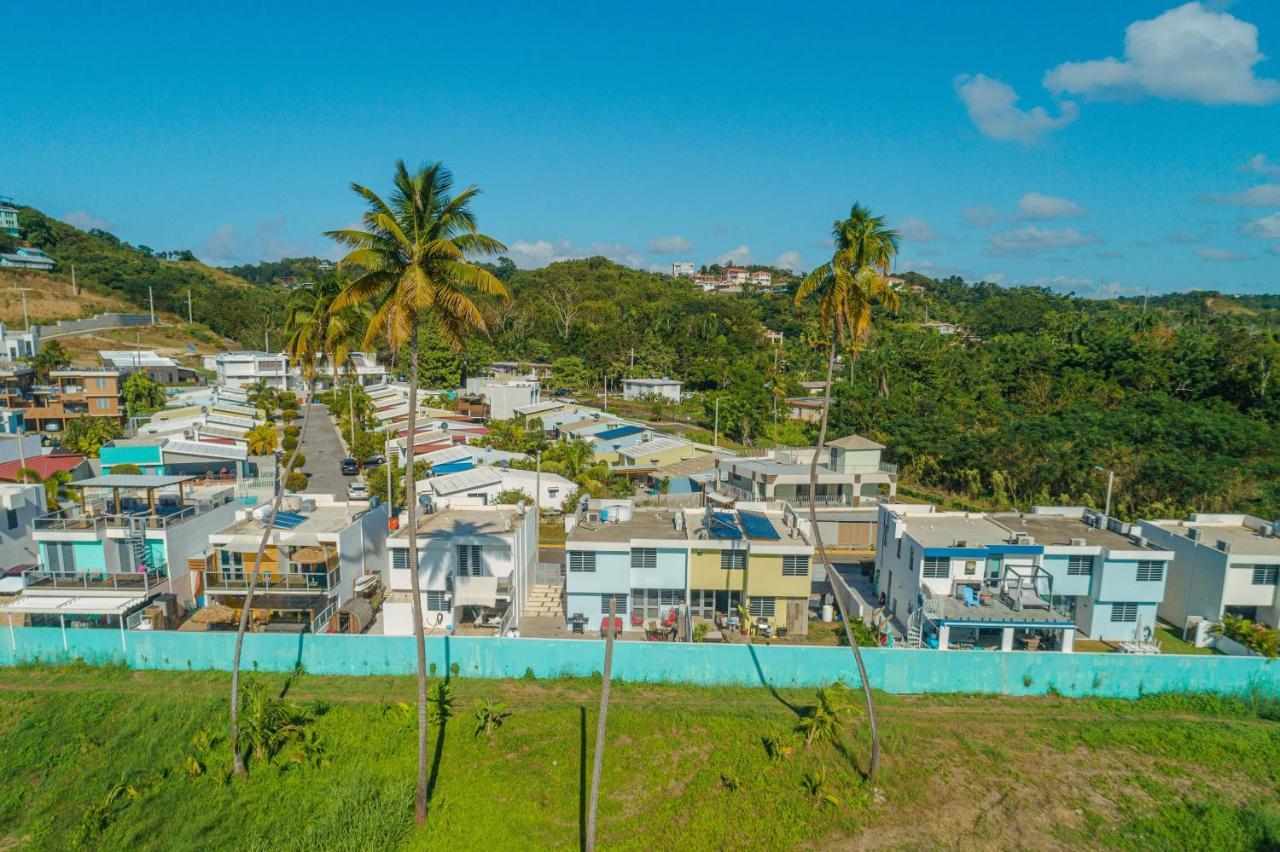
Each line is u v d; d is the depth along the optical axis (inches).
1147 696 1346.0
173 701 1277.1
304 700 1293.1
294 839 1007.6
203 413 3405.5
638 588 1552.7
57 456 2465.6
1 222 6830.7
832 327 1104.2
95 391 3412.9
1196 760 1187.3
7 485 1753.2
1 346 4030.5
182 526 1534.2
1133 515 2399.1
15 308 5388.8
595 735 1208.8
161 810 1061.1
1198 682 1343.5
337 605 1544.0
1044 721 1270.9
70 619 1486.2
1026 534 1605.6
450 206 909.8
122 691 1311.5
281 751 1168.8
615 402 4899.1
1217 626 1545.3
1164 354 3816.4
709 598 1573.6
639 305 7263.8
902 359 4200.3
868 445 2454.5
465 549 1558.8
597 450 3036.4
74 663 1384.1
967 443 2970.0
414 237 906.7
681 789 1117.1
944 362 4119.1
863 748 1189.1
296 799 1083.9
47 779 1124.5
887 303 1080.8
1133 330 4507.9
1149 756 1195.9
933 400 3659.0
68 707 1264.8
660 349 5565.9
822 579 1935.3
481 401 4357.8
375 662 1380.4
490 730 1213.1
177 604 1504.7
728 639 1494.8
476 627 1572.3
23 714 1245.1
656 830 1039.6
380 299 954.1
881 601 1776.6
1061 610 1487.5
